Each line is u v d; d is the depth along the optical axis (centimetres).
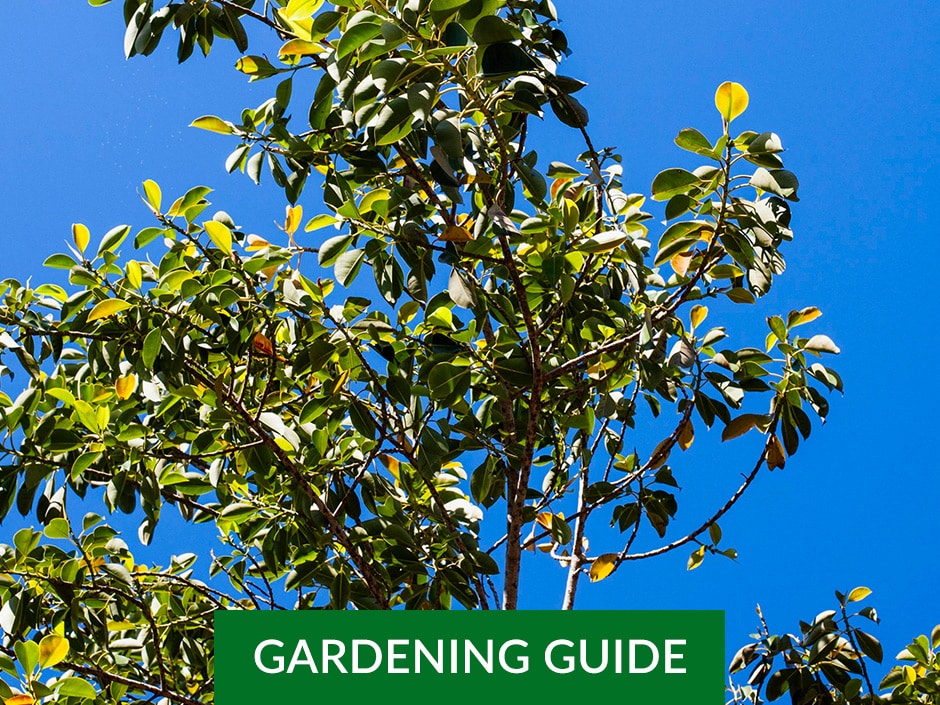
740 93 262
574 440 422
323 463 344
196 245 339
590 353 333
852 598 393
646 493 388
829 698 381
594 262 356
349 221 325
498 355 340
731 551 395
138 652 384
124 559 373
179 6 317
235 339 329
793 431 368
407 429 342
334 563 350
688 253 326
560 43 352
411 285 309
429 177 338
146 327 311
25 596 316
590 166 332
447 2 232
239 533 366
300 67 325
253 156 327
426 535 363
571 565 411
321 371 347
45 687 281
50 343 346
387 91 245
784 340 371
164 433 344
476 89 266
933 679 399
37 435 310
